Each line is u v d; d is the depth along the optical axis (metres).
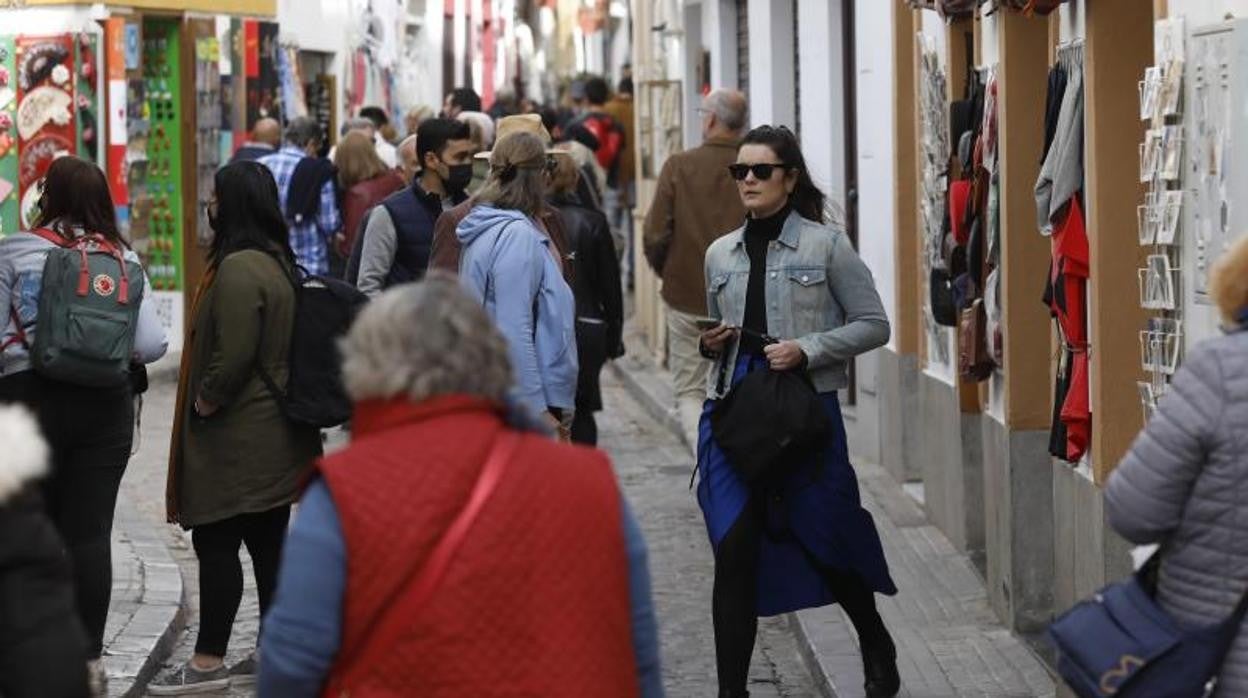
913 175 31.30
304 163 39.22
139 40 49.56
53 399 19.81
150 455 36.91
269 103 54.50
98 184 20.08
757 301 19.31
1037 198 20.48
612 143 66.19
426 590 10.01
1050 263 22.73
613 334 30.28
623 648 10.41
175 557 27.94
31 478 12.01
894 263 31.95
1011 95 22.89
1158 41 17.03
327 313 20.70
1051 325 22.64
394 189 38.72
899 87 31.23
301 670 10.02
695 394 31.06
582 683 10.10
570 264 23.86
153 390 46.19
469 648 9.98
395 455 10.20
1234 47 14.84
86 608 19.98
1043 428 22.69
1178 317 16.69
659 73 54.44
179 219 51.06
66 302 19.58
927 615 23.78
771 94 41.59
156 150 51.06
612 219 67.75
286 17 57.59
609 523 10.45
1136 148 19.27
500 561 10.09
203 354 20.52
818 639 22.42
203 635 21.17
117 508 31.06
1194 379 11.71
